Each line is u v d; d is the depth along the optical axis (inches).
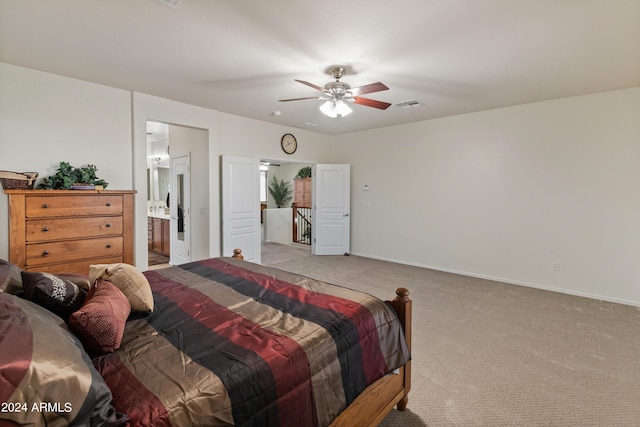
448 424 74.4
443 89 152.5
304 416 52.0
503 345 110.7
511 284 185.0
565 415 76.8
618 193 155.6
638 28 96.2
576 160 165.6
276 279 95.0
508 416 76.6
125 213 141.6
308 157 259.8
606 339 115.3
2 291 57.5
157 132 262.8
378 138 248.1
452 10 87.5
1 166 124.4
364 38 103.3
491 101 173.2
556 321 131.4
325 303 75.2
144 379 44.9
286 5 85.8
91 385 36.1
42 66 127.3
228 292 82.5
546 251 176.4
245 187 213.3
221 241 205.0
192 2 84.6
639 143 149.8
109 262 137.0
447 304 150.6
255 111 196.4
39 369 33.0
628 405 80.2
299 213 346.6
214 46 109.7
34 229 118.4
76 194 127.6
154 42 107.0
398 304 80.0
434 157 217.3
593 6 85.2
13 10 88.1
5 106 124.9
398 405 79.1
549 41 104.6
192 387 43.5
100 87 148.0
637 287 152.4
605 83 144.3
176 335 58.6
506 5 85.0
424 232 224.7
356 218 266.7
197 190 208.4
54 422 32.1
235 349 53.6
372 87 117.6
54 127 136.1
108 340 51.5
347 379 60.9
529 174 179.9
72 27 97.5
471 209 202.2
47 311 52.8
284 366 51.4
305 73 133.2
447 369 96.2
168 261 244.8
